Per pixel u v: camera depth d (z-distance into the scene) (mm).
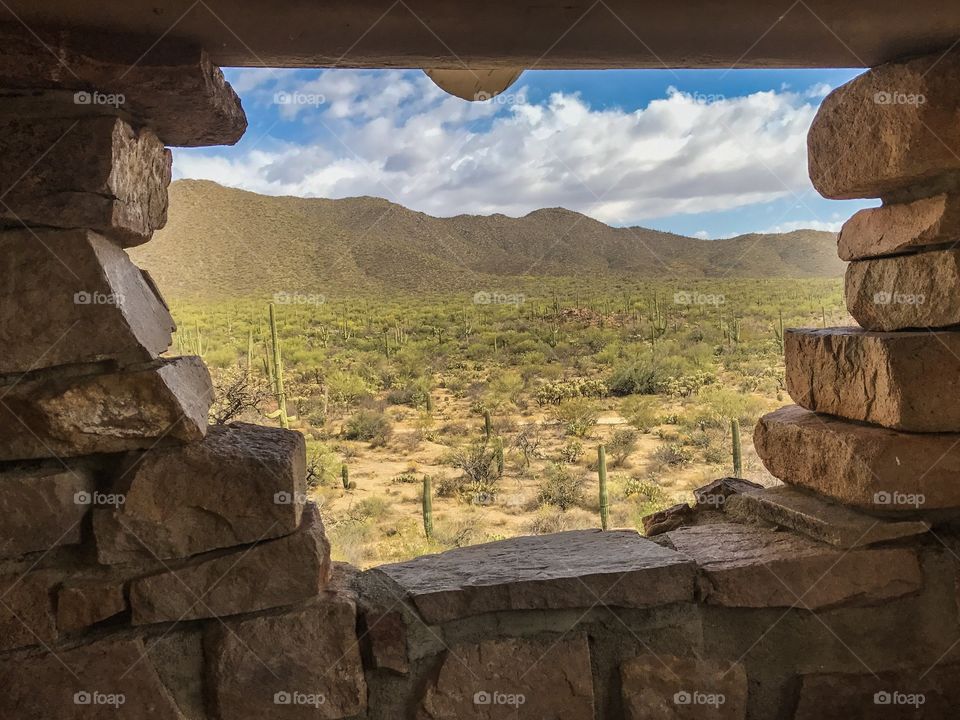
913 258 1979
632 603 1824
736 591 1879
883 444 1921
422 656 1769
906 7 1705
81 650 1592
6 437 1513
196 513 1610
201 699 1690
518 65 1870
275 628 1683
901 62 1898
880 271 2100
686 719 1878
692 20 1688
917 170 1886
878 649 1979
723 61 1897
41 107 1552
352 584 1854
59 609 1568
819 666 1963
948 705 2004
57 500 1554
